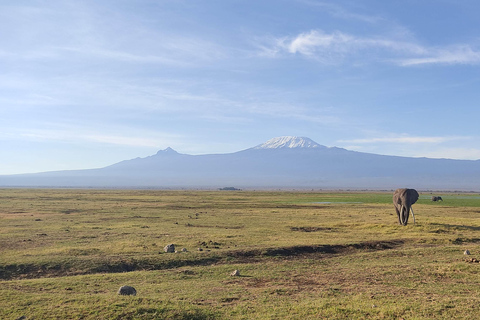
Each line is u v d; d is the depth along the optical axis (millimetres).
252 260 24844
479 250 26625
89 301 14492
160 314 13242
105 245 28266
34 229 36406
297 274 20719
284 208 68875
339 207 72500
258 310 14211
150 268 22422
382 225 41094
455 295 16281
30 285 17688
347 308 14211
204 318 13352
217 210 62875
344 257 25359
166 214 54469
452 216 55594
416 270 20984
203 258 24203
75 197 95500
